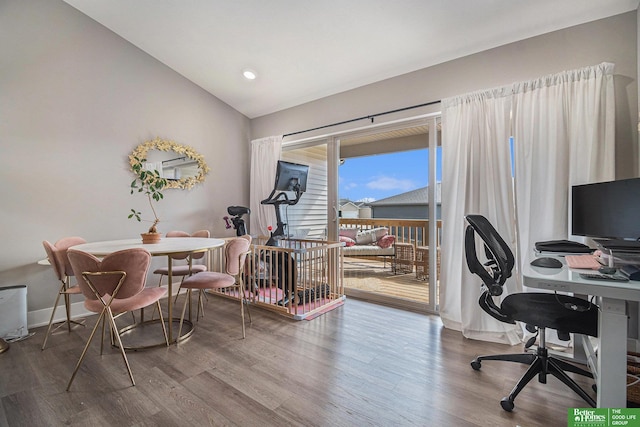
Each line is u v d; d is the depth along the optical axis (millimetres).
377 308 3016
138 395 1582
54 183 2701
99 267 1641
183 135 3641
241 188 4352
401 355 2035
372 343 2219
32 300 2584
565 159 2059
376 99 3166
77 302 2820
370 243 3449
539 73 2254
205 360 1960
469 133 2434
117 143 3086
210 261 3596
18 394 1593
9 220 2484
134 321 2682
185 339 2279
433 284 2885
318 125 3676
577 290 1178
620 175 1979
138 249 1700
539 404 1512
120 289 1686
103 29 2971
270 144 4059
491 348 2148
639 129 1864
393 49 2691
